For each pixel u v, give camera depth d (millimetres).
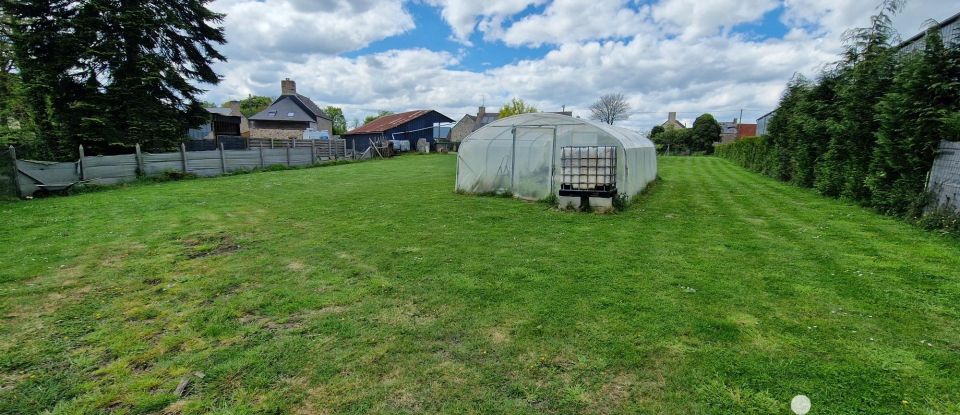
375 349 3117
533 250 5820
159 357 3051
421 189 13031
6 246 6211
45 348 3188
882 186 8312
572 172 9180
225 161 18984
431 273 4840
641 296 4055
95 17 16328
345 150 29297
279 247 6129
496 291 4230
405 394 2584
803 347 3057
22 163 11539
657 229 7203
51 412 2451
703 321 3488
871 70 9094
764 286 4305
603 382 2676
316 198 11164
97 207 9703
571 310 3742
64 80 16391
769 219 8023
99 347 3207
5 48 17516
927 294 4020
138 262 5414
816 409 2371
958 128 6406
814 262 5137
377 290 4316
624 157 9750
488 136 11258
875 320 3482
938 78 6902
